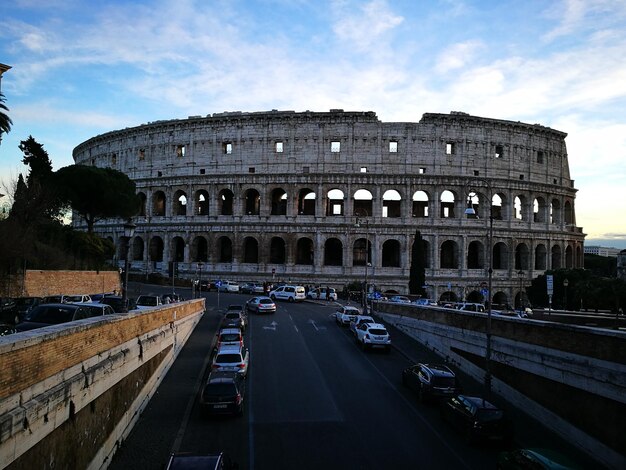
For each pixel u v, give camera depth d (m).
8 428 16.62
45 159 116.12
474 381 46.53
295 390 41.81
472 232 116.19
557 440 32.91
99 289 87.06
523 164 122.69
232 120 122.12
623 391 28.08
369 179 115.88
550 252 123.31
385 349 57.25
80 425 23.22
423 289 104.88
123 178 110.81
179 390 40.78
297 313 83.56
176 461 20.75
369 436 32.38
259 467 27.48
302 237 117.44
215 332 64.75
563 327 34.00
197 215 124.31
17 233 66.25
